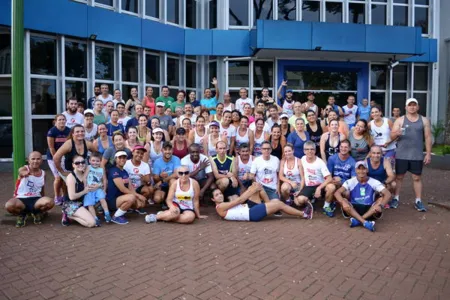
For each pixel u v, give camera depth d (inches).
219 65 601.9
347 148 269.4
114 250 195.0
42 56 442.6
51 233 222.8
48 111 448.8
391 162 296.4
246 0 603.8
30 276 163.0
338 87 650.8
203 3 616.1
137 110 354.3
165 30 559.8
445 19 676.1
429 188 364.8
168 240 211.8
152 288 152.6
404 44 576.4
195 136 317.1
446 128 525.0
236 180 282.0
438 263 180.2
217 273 167.3
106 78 505.7
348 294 148.9
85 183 240.1
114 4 507.8
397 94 666.2
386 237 218.7
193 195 253.6
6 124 441.1
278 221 253.1
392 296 147.6
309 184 274.1
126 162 274.8
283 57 609.0
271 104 401.1
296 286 155.4
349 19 637.3
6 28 429.7
